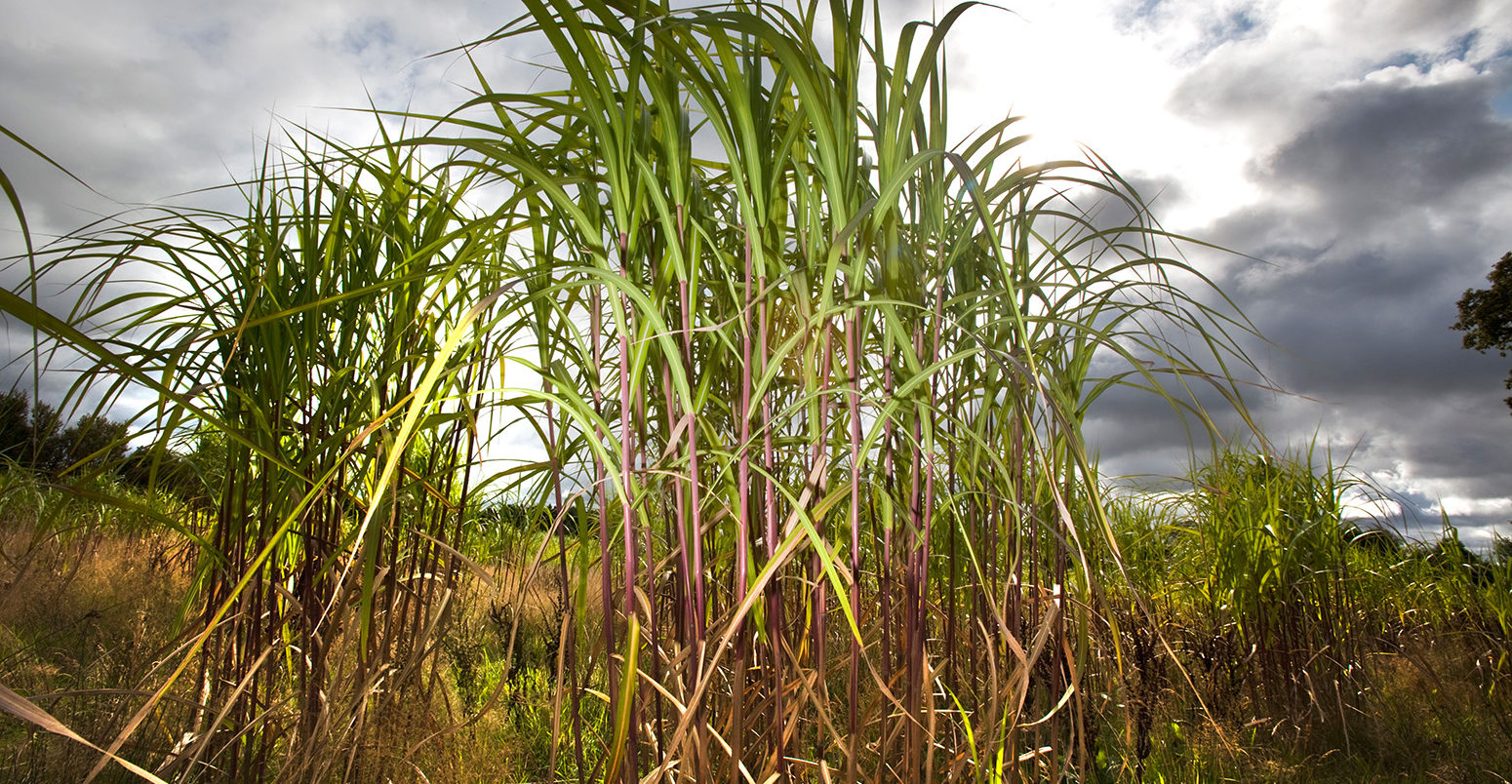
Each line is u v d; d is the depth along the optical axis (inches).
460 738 84.2
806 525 48.8
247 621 69.6
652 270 59.6
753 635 64.1
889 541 57.6
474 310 46.3
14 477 56.9
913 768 57.5
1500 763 107.7
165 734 73.1
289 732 71.2
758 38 57.4
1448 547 159.5
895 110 54.6
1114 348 62.4
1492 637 144.9
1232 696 124.4
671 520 64.0
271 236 69.8
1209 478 139.3
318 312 67.9
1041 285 70.7
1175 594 156.9
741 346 63.2
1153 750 104.0
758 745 62.7
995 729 63.6
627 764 53.8
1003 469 60.1
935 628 85.0
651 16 54.7
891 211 57.0
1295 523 136.1
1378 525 145.3
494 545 113.7
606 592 53.0
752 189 54.2
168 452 74.9
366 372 73.4
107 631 99.2
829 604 72.7
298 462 65.9
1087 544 93.0
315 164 73.3
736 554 67.2
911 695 57.1
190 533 56.2
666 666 62.5
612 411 61.2
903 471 64.2
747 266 55.5
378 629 72.1
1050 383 62.6
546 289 52.2
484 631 131.7
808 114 53.9
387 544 74.5
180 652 68.0
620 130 53.2
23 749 72.4
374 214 78.6
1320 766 109.3
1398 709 127.9
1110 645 110.7
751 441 57.7
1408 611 159.6
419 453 81.2
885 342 60.7
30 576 94.8
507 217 64.3
